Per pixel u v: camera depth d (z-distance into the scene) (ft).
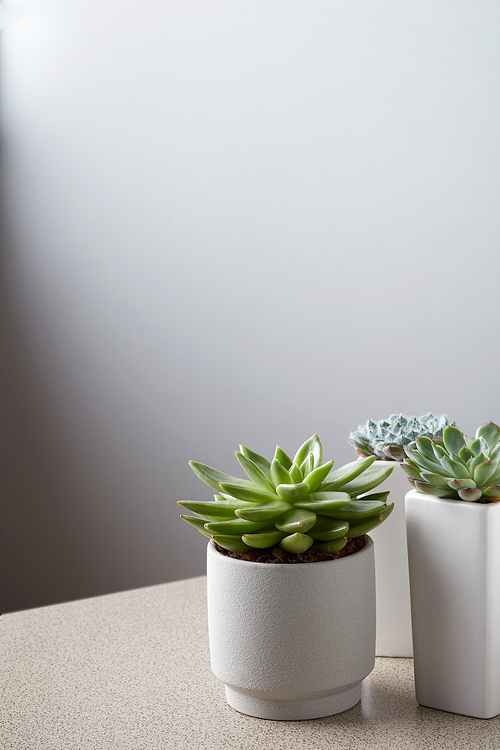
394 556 2.40
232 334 7.45
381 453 2.40
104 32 7.79
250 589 1.87
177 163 7.57
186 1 7.35
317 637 1.87
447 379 6.27
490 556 1.91
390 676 2.29
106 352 8.12
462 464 1.97
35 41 8.20
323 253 6.89
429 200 6.25
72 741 1.88
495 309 5.94
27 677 2.31
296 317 7.10
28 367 8.52
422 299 6.36
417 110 6.25
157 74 7.57
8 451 8.61
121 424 8.11
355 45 6.54
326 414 7.02
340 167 6.73
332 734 1.89
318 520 1.96
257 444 7.41
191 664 2.39
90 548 8.35
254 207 7.22
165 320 7.78
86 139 7.99
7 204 8.50
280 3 6.91
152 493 7.98
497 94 5.80
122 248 7.93
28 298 8.47
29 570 8.60
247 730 1.92
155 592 3.20
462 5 5.92
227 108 7.26
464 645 1.97
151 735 1.90
